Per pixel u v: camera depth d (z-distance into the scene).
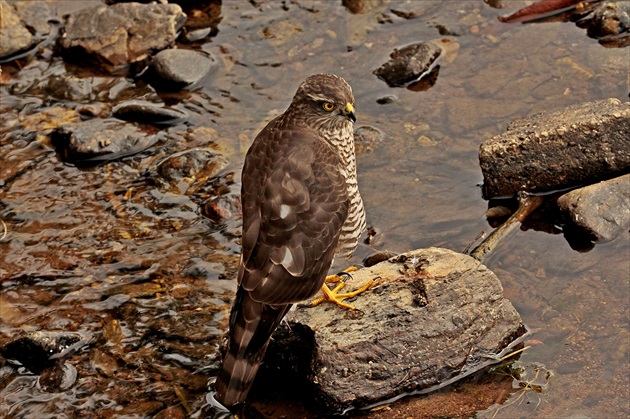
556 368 9.97
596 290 10.89
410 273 10.11
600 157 11.93
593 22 14.84
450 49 14.78
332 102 10.09
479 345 9.98
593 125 11.89
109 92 14.20
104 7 15.02
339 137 10.25
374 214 12.13
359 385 9.52
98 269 11.41
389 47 14.88
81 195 12.54
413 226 11.95
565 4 15.24
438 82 14.22
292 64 14.69
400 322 9.72
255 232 9.31
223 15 15.64
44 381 9.96
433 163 12.86
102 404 9.72
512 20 15.28
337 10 15.68
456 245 11.67
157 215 12.20
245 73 14.54
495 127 13.32
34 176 12.83
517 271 11.23
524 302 10.77
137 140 13.21
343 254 10.19
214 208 12.12
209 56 14.79
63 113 13.80
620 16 14.70
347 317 9.80
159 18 14.88
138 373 10.07
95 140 13.05
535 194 12.16
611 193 11.62
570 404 9.58
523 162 12.08
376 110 13.80
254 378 9.65
